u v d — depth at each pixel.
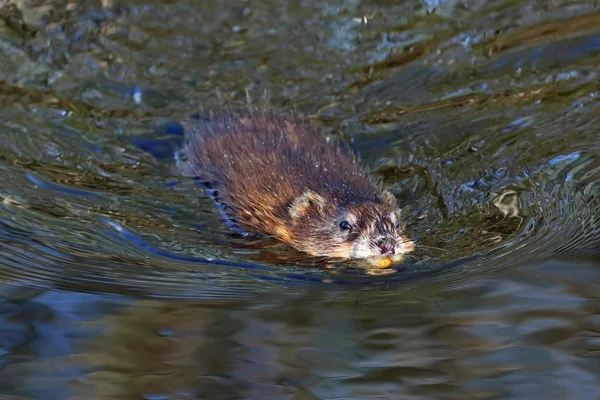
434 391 9.56
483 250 11.91
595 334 10.34
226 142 14.70
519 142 14.27
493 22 17.95
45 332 10.43
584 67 16.06
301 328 10.62
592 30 17.12
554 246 11.88
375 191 13.12
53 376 9.77
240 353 10.18
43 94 16.05
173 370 9.95
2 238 11.95
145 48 17.53
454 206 13.00
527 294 11.05
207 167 14.41
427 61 17.02
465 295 11.11
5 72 16.55
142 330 10.51
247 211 13.41
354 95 16.30
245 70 17.11
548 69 16.20
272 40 17.86
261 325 10.65
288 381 9.79
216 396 9.55
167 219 13.14
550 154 13.81
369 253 11.91
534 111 15.06
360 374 9.88
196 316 10.76
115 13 18.41
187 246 12.45
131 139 15.16
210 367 9.99
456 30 17.83
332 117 15.70
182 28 18.11
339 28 18.11
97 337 10.39
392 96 16.16
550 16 17.86
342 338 10.43
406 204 13.30
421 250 12.06
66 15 18.25
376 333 10.52
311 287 11.51
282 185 13.32
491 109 15.35
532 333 10.41
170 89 16.50
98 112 15.75
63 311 10.74
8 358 10.00
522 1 18.45
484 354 10.12
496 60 16.73
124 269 11.62
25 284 11.13
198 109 15.99
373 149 14.79
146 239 12.46
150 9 18.55
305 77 16.88
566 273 11.38
